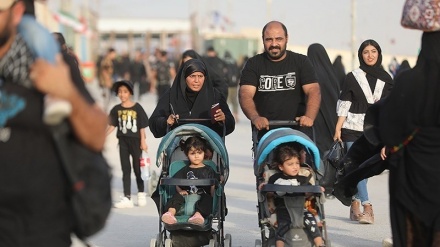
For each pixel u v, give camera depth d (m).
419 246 10.73
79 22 107.62
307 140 13.46
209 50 39.25
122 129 20.84
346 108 18.58
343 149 18.28
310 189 13.20
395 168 10.70
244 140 38.47
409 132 10.39
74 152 7.58
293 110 15.32
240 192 23.19
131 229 18.02
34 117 7.52
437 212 10.27
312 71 15.25
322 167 13.73
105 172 7.75
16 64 7.52
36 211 7.61
